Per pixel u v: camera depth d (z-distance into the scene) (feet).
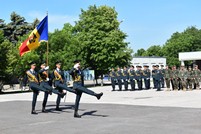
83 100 61.72
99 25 154.10
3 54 132.67
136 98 62.54
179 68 84.84
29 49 53.42
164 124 31.19
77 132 28.60
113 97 67.21
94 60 155.84
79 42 153.89
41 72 42.88
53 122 35.09
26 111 46.34
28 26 231.71
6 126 33.37
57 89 44.21
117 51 152.35
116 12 162.91
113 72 93.66
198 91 78.23
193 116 35.70
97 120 35.40
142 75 90.99
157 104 49.88
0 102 62.28
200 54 180.45
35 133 28.89
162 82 95.09
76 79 38.42
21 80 147.84
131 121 33.78
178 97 61.52
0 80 139.64
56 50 153.07
